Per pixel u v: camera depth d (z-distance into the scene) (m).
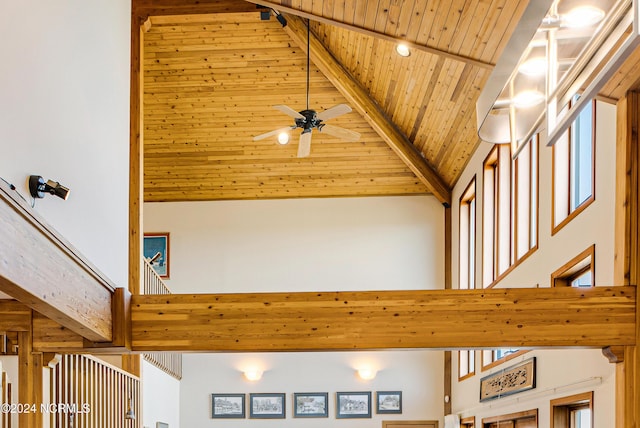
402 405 11.41
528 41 2.17
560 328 5.37
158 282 9.39
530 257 7.33
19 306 5.50
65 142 4.69
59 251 4.30
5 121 3.72
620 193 4.99
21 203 3.59
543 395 6.69
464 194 10.42
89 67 5.28
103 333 5.31
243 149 11.20
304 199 11.84
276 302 5.68
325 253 11.70
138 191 7.11
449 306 5.56
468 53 5.23
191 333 5.67
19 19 3.95
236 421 11.46
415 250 11.64
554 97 2.31
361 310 5.62
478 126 2.78
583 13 2.08
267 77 10.30
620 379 5.09
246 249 11.77
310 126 7.92
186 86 10.41
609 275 5.36
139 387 8.09
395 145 10.60
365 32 5.36
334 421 11.41
